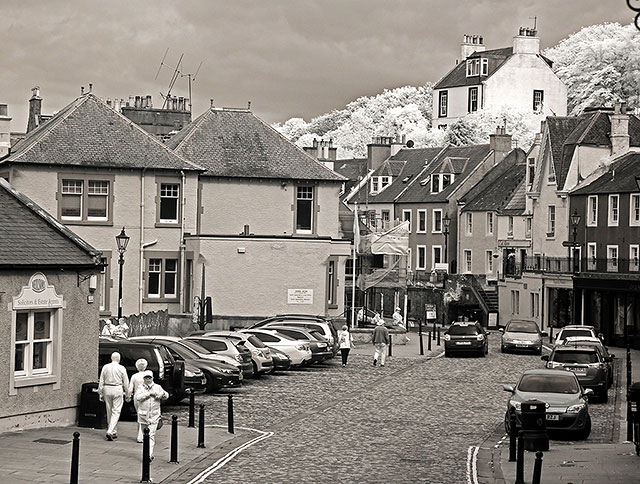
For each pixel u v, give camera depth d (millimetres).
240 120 72125
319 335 56688
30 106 84688
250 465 27156
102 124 65375
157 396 27500
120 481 24500
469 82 154000
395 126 178375
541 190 96062
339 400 42188
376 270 92938
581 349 45625
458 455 29656
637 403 30344
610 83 158125
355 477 25812
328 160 124375
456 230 113750
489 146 118188
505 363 60844
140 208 64438
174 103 85375
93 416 32375
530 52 153000
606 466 27875
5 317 30156
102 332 49188
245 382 48188
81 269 32906
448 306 101438
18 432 30672
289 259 66688
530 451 30703
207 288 65125
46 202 62531
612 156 89812
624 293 75688
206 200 68188
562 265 87625
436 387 47719
